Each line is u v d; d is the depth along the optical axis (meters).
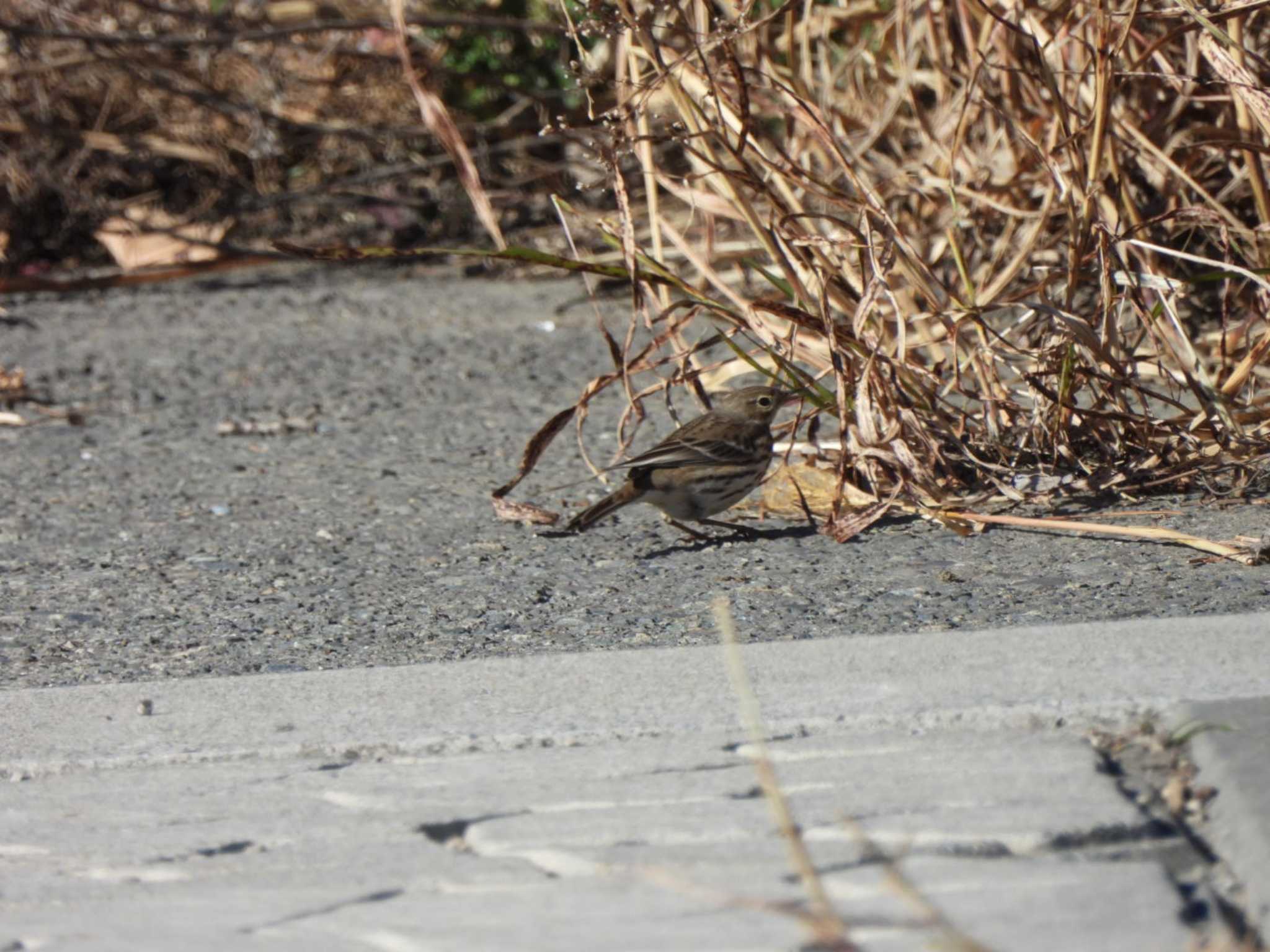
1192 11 8.52
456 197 19.53
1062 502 7.97
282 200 19.50
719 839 4.09
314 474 10.36
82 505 9.91
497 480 9.85
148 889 4.18
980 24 10.96
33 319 16.84
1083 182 8.83
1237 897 3.58
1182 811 4.04
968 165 11.12
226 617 7.40
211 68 20.09
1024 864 3.78
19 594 8.05
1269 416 8.22
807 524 8.24
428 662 6.36
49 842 4.57
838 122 12.41
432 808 4.55
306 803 4.73
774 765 4.63
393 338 14.98
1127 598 6.39
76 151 20.08
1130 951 3.30
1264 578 6.51
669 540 8.23
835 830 4.06
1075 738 4.59
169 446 11.45
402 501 9.48
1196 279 8.16
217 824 4.62
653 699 5.33
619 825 4.25
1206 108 10.51
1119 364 8.00
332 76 20.50
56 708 5.81
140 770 5.19
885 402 7.84
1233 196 10.39
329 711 5.53
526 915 3.75
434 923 3.77
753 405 8.15
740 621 6.61
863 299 7.98
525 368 13.33
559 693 5.49
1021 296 8.80
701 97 9.14
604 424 11.09
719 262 14.00
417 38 20.53
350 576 7.96
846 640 5.75
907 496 8.02
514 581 7.63
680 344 8.78
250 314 16.72
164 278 19.11
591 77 8.53
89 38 18.11
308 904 3.96
